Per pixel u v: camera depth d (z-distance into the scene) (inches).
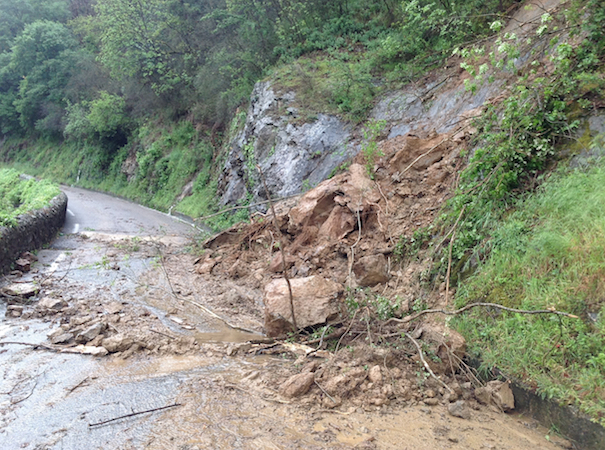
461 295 221.9
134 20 979.9
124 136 1234.6
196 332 266.1
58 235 571.2
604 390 150.3
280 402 181.9
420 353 193.0
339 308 240.8
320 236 342.6
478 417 170.4
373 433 160.4
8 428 167.3
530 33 351.9
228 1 774.5
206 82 830.5
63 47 1433.3
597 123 234.7
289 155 519.5
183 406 179.9
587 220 195.8
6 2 1648.6
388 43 528.1
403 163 343.9
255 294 330.0
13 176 933.2
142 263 428.5
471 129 319.6
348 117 506.0
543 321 179.2
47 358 227.1
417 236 280.2
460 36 456.8
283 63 664.4
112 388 196.4
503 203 242.4
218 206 659.4
